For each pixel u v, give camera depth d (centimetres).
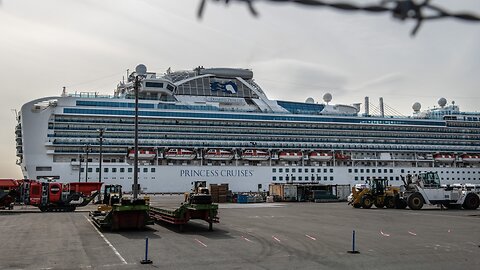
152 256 1466
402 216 3338
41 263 1336
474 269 1259
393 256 1477
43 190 3925
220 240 1888
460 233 2167
